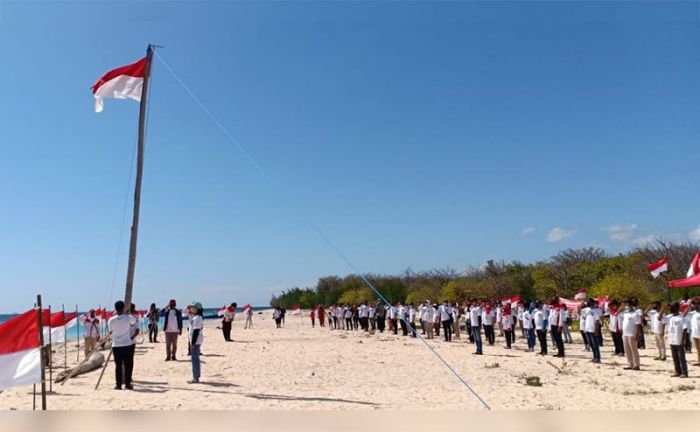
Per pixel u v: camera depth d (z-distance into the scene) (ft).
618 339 64.95
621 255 131.85
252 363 59.06
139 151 47.91
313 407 34.47
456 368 54.80
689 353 64.08
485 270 158.61
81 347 101.71
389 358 63.93
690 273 66.18
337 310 131.54
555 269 137.80
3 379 27.55
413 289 181.88
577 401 36.76
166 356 65.36
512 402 36.47
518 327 116.06
